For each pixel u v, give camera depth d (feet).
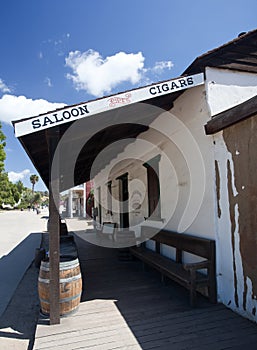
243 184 9.61
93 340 8.00
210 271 10.71
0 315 11.58
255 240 9.02
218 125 10.62
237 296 9.78
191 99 12.74
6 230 51.26
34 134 9.40
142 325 8.95
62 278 9.64
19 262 23.04
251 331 8.41
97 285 13.65
